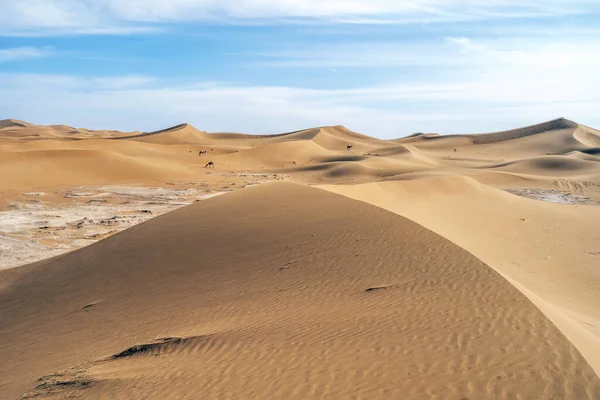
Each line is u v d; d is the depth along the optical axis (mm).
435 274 12453
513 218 32625
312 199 21797
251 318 11398
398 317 10164
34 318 14828
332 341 9391
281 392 7824
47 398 8922
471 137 162750
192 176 67688
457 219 30438
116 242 20266
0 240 27281
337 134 177125
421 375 7945
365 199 30203
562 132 142625
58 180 55625
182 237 19266
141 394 8336
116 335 12211
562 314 11922
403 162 96562
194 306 13141
